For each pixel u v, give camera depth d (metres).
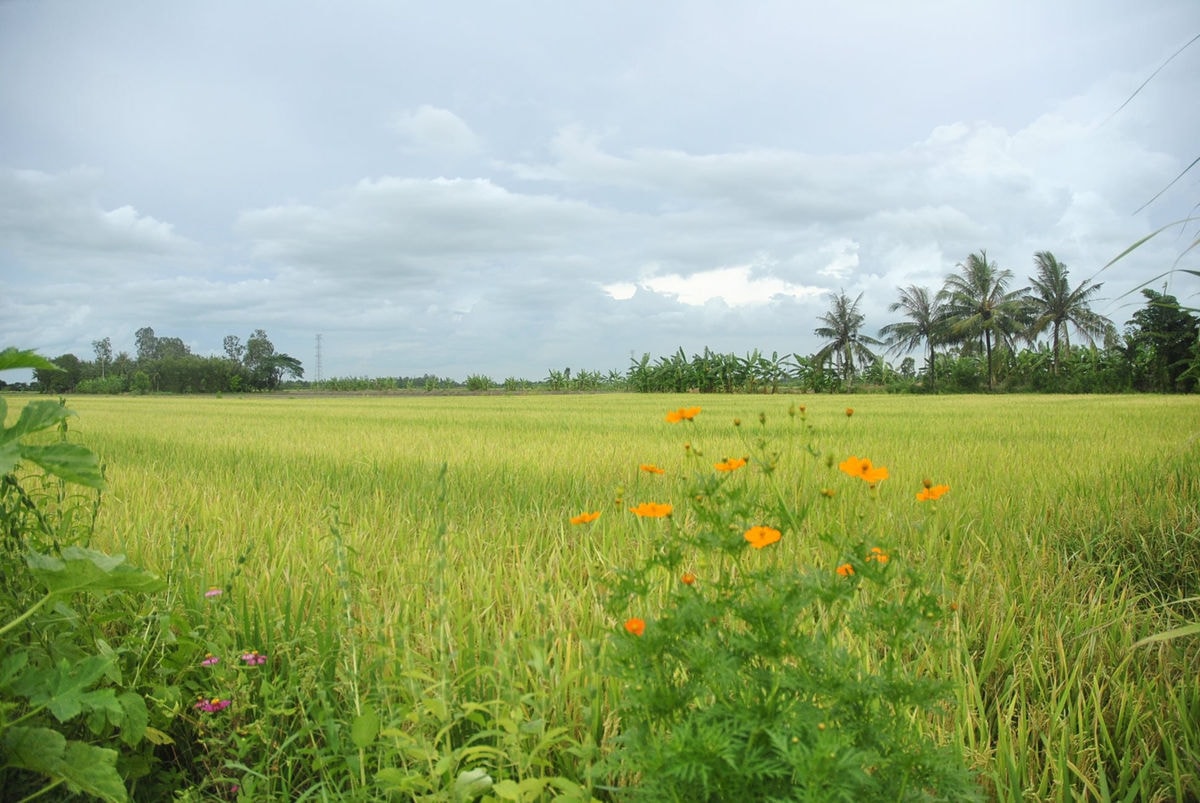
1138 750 2.08
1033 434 9.13
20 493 2.10
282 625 2.55
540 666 1.76
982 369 51.25
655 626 1.53
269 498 5.01
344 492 5.34
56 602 1.83
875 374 56.66
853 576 1.68
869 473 2.15
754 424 11.22
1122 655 2.57
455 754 1.66
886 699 1.58
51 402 1.97
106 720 1.92
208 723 2.04
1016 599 3.13
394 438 9.66
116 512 4.38
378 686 1.98
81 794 1.87
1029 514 4.37
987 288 51.09
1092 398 27.80
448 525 3.76
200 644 2.28
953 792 1.47
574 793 1.54
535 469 6.30
